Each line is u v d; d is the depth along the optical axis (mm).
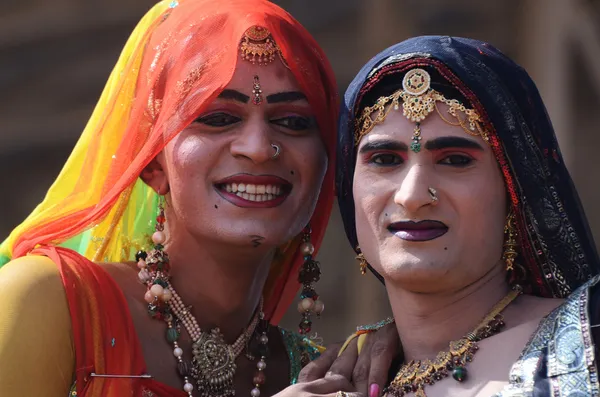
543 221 3383
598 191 12633
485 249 3318
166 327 3928
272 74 3809
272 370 4133
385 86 3393
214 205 3789
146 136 3871
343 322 12227
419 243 3275
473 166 3309
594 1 11961
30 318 3553
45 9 13188
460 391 3197
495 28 12594
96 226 4129
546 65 12039
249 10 3840
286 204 3859
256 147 3727
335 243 12453
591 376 2941
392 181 3334
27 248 3912
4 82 13375
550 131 3477
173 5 4043
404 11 12523
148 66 3908
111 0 13164
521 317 3299
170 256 3986
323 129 3965
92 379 3602
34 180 13531
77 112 13414
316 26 12820
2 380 3455
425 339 3393
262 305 4223
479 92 3287
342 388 3443
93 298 3672
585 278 3465
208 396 3914
